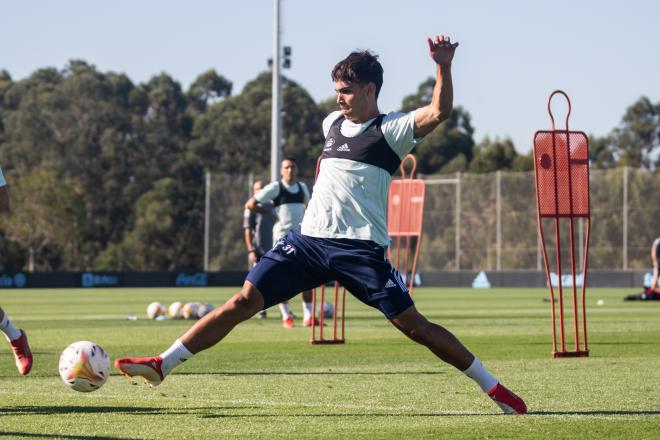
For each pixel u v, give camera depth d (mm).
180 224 192500
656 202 119875
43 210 177000
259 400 19547
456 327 43719
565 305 68938
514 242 124250
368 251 17219
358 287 17391
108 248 186875
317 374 24297
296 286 17641
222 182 127000
